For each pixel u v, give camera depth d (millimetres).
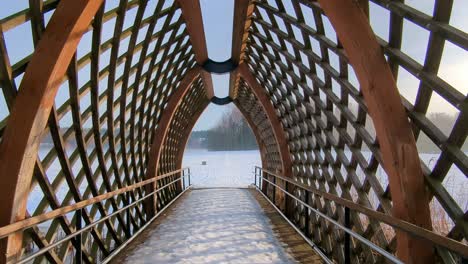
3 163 2852
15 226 2680
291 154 9008
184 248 5480
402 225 2600
